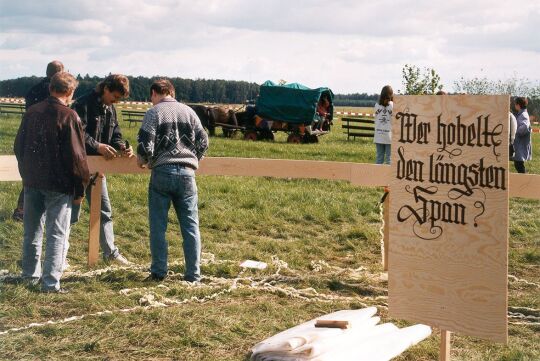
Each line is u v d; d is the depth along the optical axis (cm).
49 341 505
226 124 2938
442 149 395
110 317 549
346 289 678
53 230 625
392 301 416
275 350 382
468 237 388
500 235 377
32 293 610
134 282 668
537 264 807
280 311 587
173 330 527
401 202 412
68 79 629
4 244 816
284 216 1019
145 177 1354
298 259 794
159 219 676
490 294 382
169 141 660
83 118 701
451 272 395
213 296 627
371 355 391
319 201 1116
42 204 644
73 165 617
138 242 857
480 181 383
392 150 415
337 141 2912
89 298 602
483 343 525
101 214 755
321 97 2975
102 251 801
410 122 407
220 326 539
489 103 378
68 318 555
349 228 964
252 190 1214
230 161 750
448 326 398
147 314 555
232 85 7619
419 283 407
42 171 616
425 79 2338
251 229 952
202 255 798
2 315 560
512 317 602
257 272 736
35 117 620
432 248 401
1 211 972
